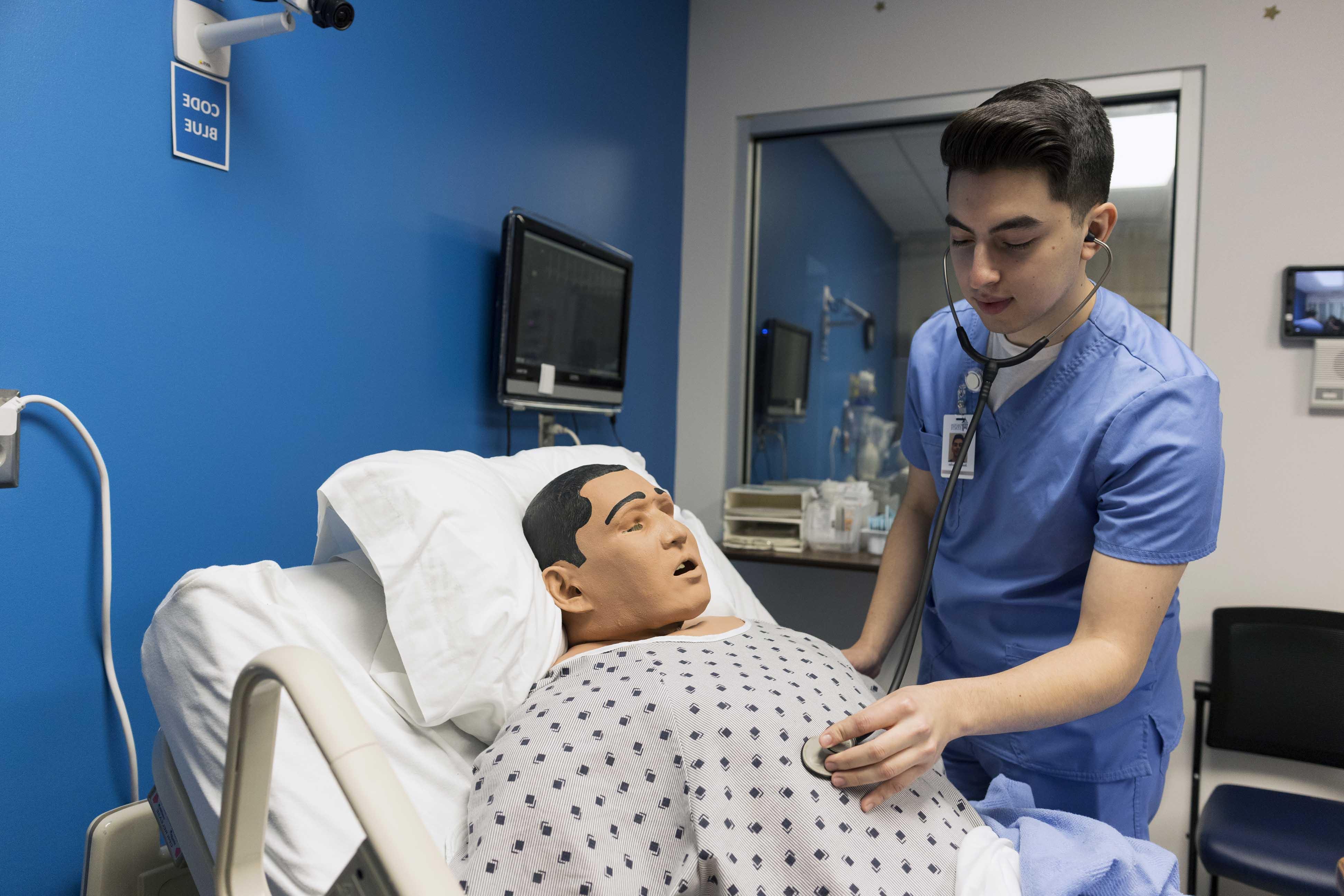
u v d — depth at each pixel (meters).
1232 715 1.84
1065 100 0.80
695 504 2.48
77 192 0.88
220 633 0.75
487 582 0.88
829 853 0.71
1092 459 0.98
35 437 0.84
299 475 1.17
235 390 1.06
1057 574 1.05
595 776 0.75
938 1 2.20
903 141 2.30
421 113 1.39
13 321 0.82
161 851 0.87
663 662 0.84
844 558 2.04
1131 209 2.07
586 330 1.78
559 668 0.90
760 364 2.47
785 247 2.44
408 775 0.81
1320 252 1.88
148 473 0.96
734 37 2.41
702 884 0.71
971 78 2.17
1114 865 0.79
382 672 0.85
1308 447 1.89
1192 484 0.90
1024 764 1.12
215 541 1.04
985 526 1.10
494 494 1.01
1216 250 1.96
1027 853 0.80
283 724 0.73
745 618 1.27
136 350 0.94
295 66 1.14
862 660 1.17
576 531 0.97
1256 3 1.92
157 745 0.82
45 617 0.86
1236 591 1.94
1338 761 1.76
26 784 0.85
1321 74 1.87
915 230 2.30
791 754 0.76
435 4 1.41
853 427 2.38
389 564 0.85
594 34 1.93
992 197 0.80
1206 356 1.97
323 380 1.20
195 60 0.99
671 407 2.45
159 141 0.96
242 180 1.06
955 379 1.15
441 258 1.44
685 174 2.47
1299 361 1.90
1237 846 1.50
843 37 2.29
